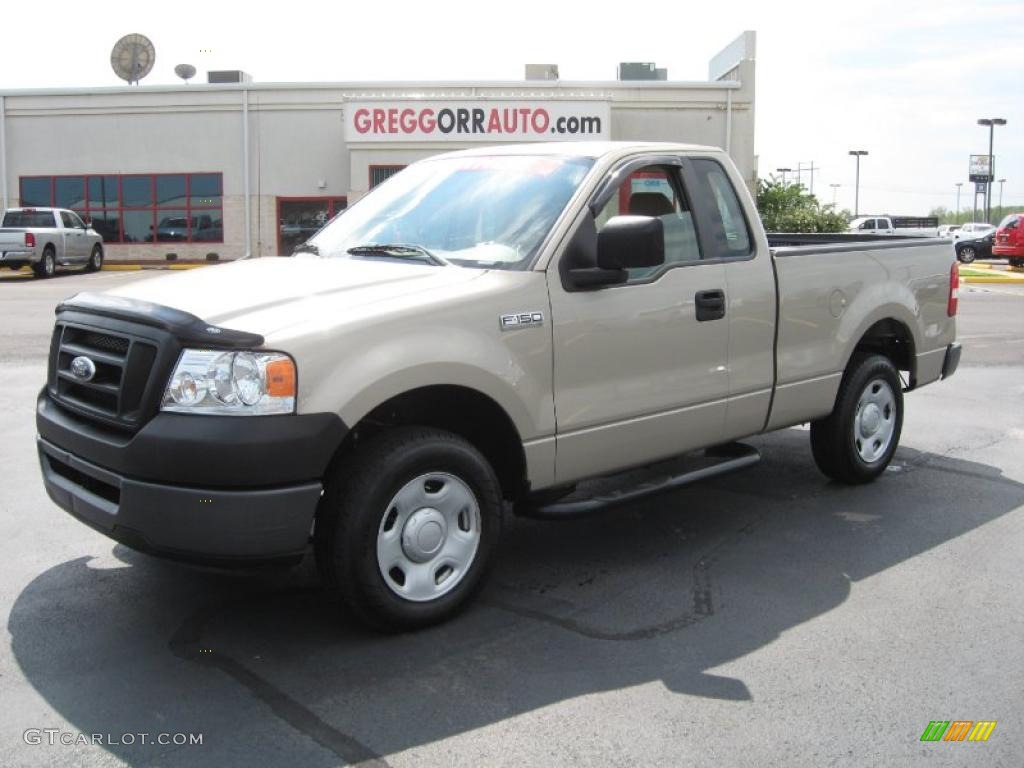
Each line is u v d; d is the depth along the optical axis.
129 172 31.61
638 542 5.37
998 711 3.52
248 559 3.64
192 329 3.65
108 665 3.83
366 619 4.00
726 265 5.19
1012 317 16.70
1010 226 31.45
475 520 4.25
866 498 6.18
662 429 4.90
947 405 9.13
